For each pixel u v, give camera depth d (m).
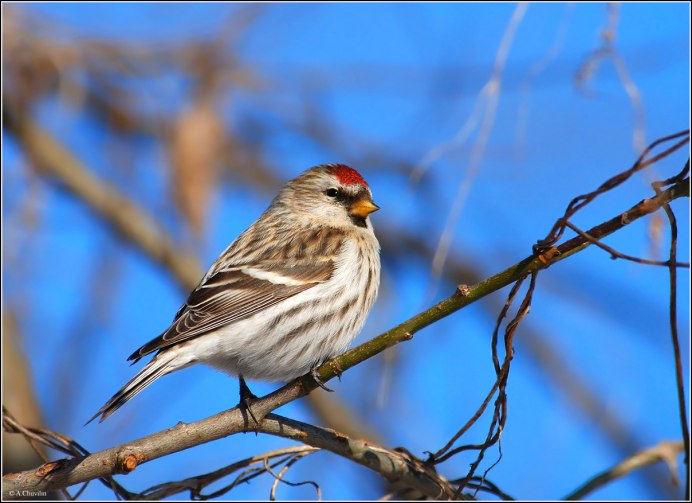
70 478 7.60
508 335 7.68
